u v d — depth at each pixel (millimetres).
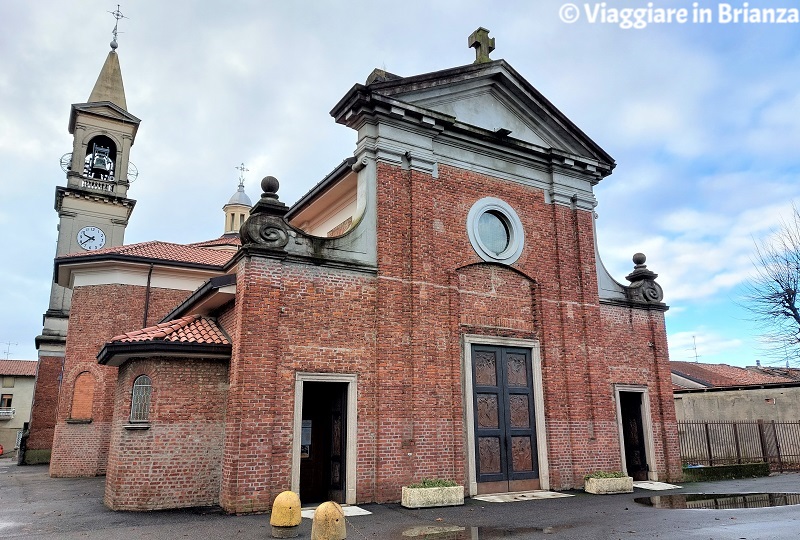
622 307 17453
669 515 11398
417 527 10164
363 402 12773
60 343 29516
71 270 23016
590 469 15281
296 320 12414
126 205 34375
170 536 9336
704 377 36188
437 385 13562
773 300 25047
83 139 34375
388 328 13273
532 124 17125
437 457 13172
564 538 9234
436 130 14953
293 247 12688
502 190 16078
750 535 9234
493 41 17438
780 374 30078
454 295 14375
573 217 17141
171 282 23672
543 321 15742
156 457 12164
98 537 9336
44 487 17266
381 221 13789
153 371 12578
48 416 28391
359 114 14219
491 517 11133
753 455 23812
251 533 9492
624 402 17688
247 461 11211
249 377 11547
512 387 15016
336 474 12844
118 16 38656
